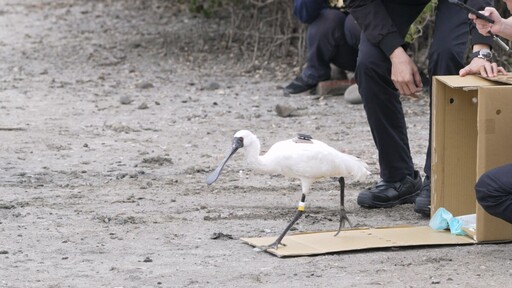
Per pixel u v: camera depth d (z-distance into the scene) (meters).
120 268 9.12
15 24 27.84
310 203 11.75
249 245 9.84
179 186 12.59
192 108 17.72
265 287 8.50
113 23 27.38
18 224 10.76
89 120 16.70
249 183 12.74
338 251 9.48
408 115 17.00
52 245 9.95
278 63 21.84
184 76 20.94
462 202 10.42
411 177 11.52
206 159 14.09
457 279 8.64
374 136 11.27
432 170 10.29
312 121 16.59
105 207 11.51
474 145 10.36
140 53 23.36
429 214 10.88
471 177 10.40
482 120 9.27
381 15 10.62
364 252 9.54
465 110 10.29
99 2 30.91
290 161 9.36
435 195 10.31
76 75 21.05
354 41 17.77
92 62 22.45
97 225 10.73
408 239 9.84
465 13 10.47
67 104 18.05
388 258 9.32
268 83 20.12
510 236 9.77
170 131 15.93
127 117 16.98
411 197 11.52
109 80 20.48
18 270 9.08
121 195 12.10
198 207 11.51
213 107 17.81
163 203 11.70
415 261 9.21
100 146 14.88
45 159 14.03
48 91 19.30
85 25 27.31
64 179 12.92
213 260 9.35
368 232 10.18
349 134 15.66
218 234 10.20
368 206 11.43
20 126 16.11
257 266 9.12
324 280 8.66
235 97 18.73
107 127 16.14
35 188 12.45
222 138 15.45
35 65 22.11
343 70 19.08
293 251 9.45
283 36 22.12
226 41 23.91
